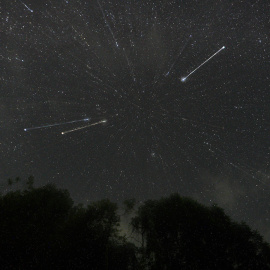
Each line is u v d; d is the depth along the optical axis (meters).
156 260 3.99
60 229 4.05
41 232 3.85
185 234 4.09
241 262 3.80
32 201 4.19
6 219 3.67
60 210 4.43
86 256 3.75
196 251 3.86
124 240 4.32
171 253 4.00
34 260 3.53
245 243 3.94
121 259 4.15
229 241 3.94
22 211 3.96
